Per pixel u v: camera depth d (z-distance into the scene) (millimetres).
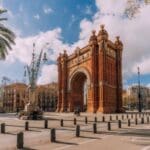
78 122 41844
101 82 81938
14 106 145250
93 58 85062
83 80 98000
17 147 16906
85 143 19078
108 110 82438
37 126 34062
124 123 39594
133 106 175750
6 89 153000
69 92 96000
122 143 19172
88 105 85188
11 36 38375
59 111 97938
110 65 87875
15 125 35750
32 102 56844
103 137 22641
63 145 18141
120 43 93688
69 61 97125
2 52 39125
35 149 16516
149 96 184125
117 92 91188
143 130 28828
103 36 83812
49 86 168750
